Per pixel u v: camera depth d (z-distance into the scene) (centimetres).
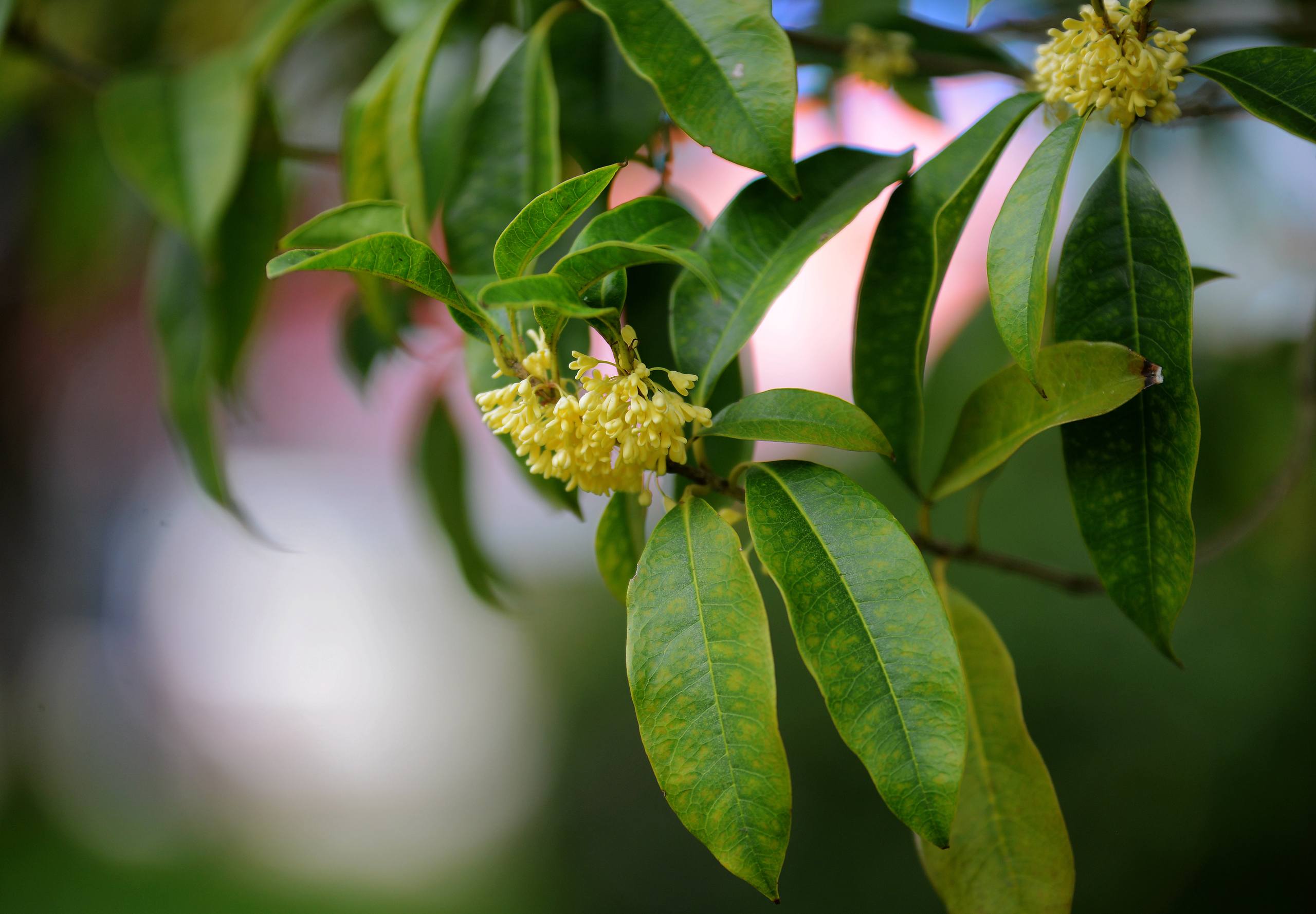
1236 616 149
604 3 63
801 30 82
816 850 167
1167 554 60
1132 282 61
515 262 59
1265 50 60
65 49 112
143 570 341
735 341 62
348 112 71
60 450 300
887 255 64
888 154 65
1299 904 142
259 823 280
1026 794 63
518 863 230
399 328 86
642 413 58
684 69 62
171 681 336
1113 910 150
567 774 206
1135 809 151
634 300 68
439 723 319
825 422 59
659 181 72
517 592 98
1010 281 58
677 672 58
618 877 194
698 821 57
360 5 105
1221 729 149
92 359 296
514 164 68
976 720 64
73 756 284
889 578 58
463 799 284
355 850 261
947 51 79
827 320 162
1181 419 60
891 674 57
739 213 65
